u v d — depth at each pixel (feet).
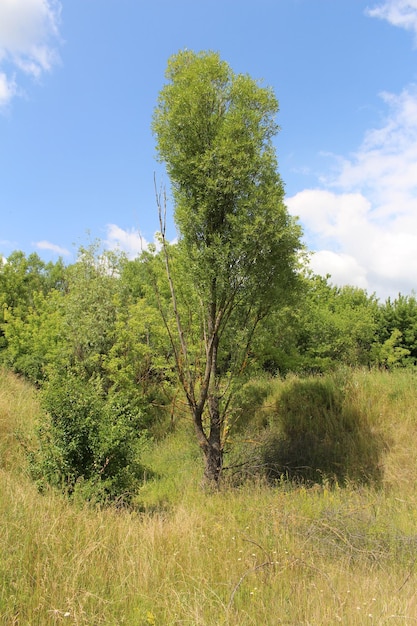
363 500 24.94
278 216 26.91
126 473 24.53
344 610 12.57
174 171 28.96
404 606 12.57
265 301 30.01
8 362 56.34
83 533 16.55
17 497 19.40
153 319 43.57
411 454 32.17
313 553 17.46
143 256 31.83
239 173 27.07
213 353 29.78
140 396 41.88
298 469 31.83
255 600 13.28
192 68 28.96
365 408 37.37
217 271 27.50
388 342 61.82
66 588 12.44
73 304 47.29
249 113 28.14
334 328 52.95
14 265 87.45
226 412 31.55
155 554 15.76
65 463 23.45
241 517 21.97
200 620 11.42
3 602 11.77
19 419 35.65
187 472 33.04
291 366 43.55
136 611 12.41
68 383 25.64
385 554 17.37
